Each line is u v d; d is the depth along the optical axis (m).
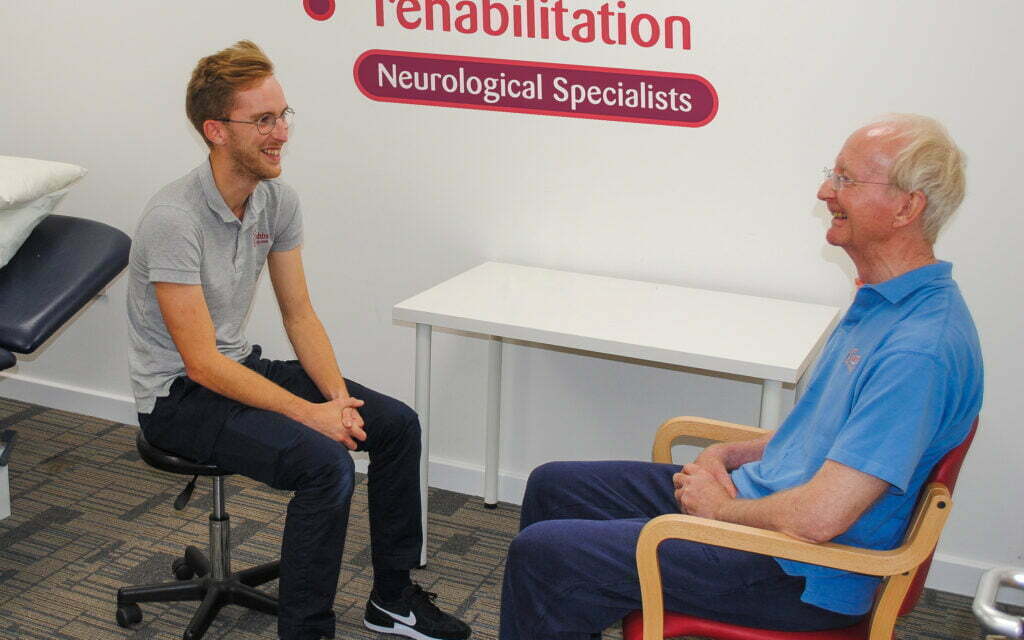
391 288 2.98
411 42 2.75
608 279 2.68
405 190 2.88
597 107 2.61
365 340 3.06
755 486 1.75
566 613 1.68
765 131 2.48
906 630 2.44
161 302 2.07
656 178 2.61
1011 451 2.47
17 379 3.51
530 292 2.53
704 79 2.49
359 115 2.86
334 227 2.99
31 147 3.29
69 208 3.29
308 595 2.07
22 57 3.20
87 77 3.13
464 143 2.77
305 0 2.82
